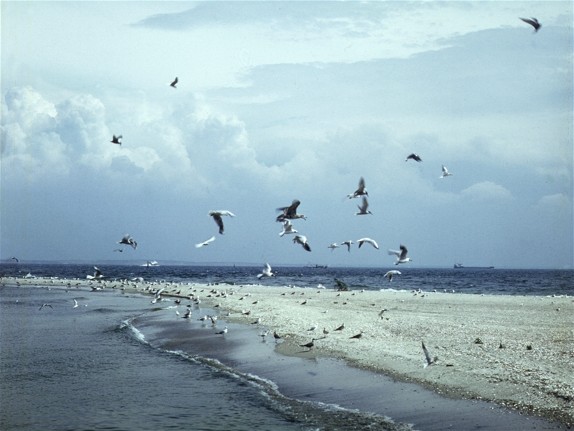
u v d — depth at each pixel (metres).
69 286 106.75
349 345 30.42
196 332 40.56
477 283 128.25
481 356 25.72
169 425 19.69
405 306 52.66
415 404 20.03
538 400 19.11
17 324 48.34
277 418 20.03
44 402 22.78
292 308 51.78
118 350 34.66
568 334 32.09
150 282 119.44
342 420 19.23
